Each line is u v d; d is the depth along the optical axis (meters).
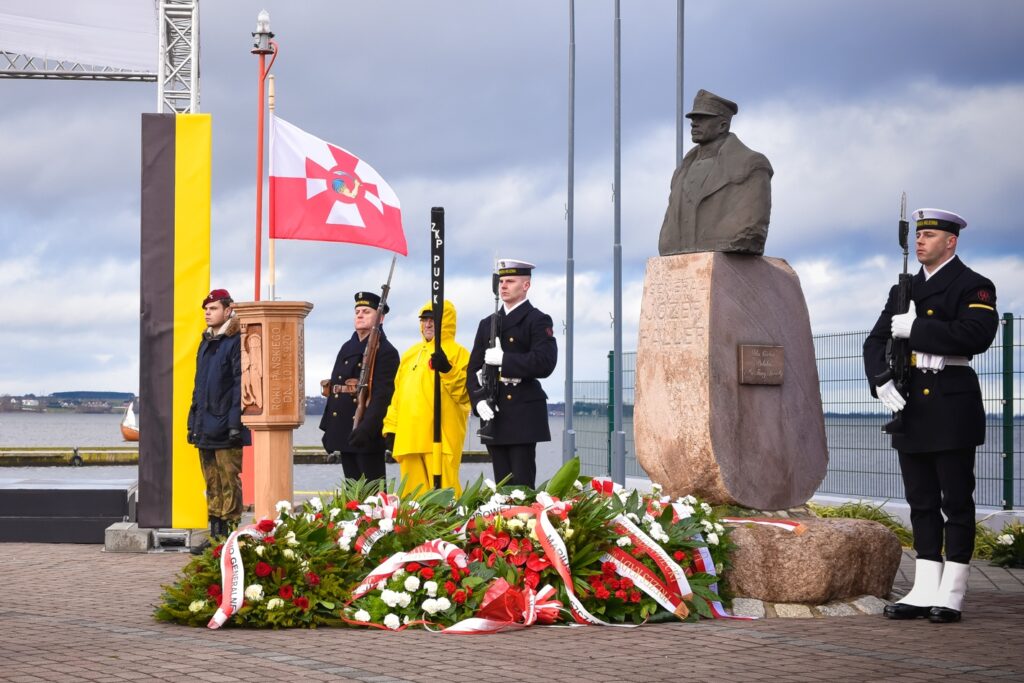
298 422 11.11
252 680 5.49
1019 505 12.86
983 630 7.31
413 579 7.43
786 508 9.07
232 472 12.03
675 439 8.98
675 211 9.34
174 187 12.46
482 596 7.39
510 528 7.83
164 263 12.47
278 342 11.05
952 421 7.82
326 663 5.97
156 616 7.52
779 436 9.09
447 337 11.55
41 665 5.85
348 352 12.10
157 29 16.62
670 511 8.22
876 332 8.34
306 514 8.16
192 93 16.27
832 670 5.94
